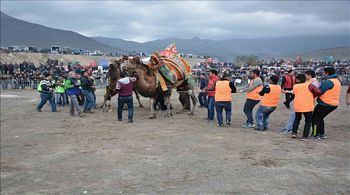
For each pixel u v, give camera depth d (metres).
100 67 38.72
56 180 7.89
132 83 14.28
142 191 6.92
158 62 14.73
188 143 10.52
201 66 47.72
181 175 7.76
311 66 35.38
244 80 34.47
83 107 19.23
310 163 8.30
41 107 18.41
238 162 8.52
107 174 8.06
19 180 8.03
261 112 12.08
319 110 10.50
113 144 10.73
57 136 12.22
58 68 38.06
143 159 9.06
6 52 68.38
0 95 27.61
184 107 17.38
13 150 10.60
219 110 13.07
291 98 17.89
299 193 6.52
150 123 14.03
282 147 9.77
